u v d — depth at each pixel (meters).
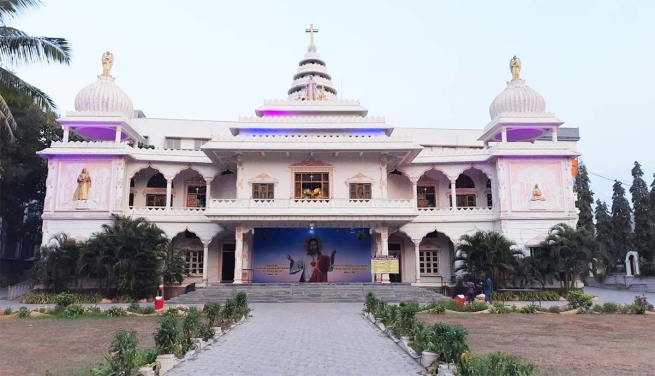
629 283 38.59
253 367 9.36
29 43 18.67
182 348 10.27
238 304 17.30
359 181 30.91
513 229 30.55
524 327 15.23
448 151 33.22
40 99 19.81
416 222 32.69
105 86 32.56
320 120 32.09
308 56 39.28
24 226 39.34
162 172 32.34
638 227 45.19
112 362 7.63
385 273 28.56
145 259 26.42
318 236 31.92
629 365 9.64
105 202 30.12
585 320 17.12
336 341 12.40
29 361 10.06
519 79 34.56
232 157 31.31
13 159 35.25
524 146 31.36
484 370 7.16
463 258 28.42
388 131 32.59
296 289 25.95
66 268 26.98
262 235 31.83
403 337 11.83
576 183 49.75
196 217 31.78
